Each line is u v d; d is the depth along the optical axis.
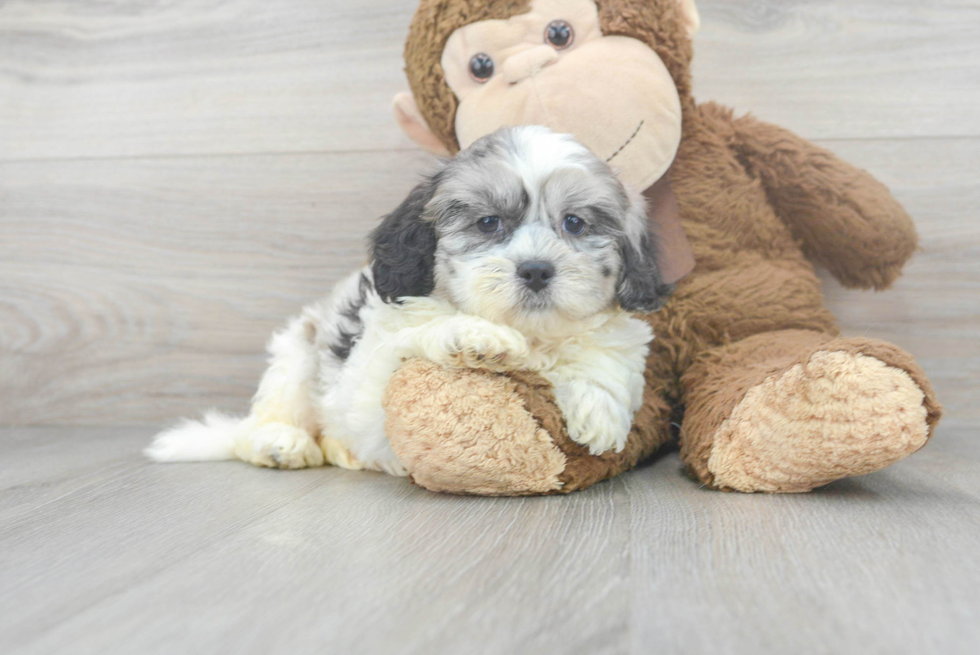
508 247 1.63
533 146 1.73
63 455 2.30
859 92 2.49
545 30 1.97
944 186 2.47
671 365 2.13
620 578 1.13
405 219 1.78
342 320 2.02
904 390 1.48
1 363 2.89
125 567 1.24
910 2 2.46
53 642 0.96
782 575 1.13
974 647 0.90
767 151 2.26
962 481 1.76
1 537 1.44
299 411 2.13
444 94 2.05
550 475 1.64
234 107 2.76
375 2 2.67
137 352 2.83
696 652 0.90
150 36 2.79
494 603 1.05
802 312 2.15
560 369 1.72
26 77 2.85
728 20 2.52
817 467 1.57
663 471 1.93
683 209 2.19
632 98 1.94
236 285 2.78
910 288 2.51
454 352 1.57
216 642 0.95
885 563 1.18
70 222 2.85
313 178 2.73
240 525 1.48
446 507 1.59
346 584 1.13
